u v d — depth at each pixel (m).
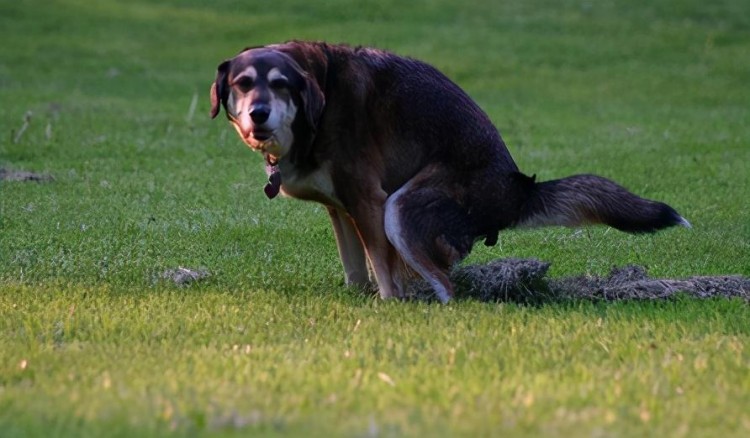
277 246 14.73
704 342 9.84
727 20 43.59
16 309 10.97
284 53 11.16
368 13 44.09
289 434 7.00
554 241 15.30
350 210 11.64
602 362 9.13
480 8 44.94
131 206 17.34
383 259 11.68
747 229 16.31
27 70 35.69
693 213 17.45
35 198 17.80
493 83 35.44
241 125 10.99
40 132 25.06
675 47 40.06
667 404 7.82
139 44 40.34
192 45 40.50
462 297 12.12
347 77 11.49
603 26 42.66
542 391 8.09
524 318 10.90
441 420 7.29
